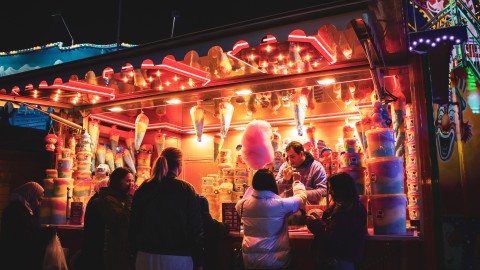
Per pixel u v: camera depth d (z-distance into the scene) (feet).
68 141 19.62
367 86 16.35
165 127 22.31
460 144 15.14
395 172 11.73
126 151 21.20
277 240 11.12
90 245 13.07
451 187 14.78
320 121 20.22
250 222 11.23
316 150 18.33
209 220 12.39
